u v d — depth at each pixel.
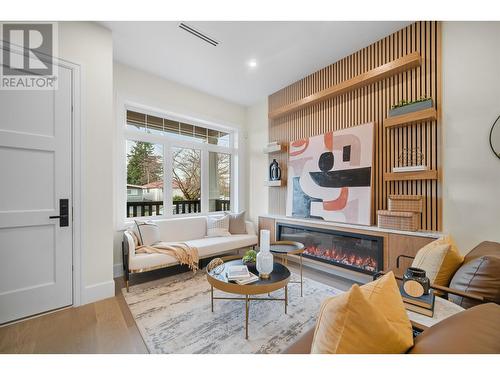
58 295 2.10
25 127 1.96
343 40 2.75
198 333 1.78
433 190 2.35
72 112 2.19
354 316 0.68
